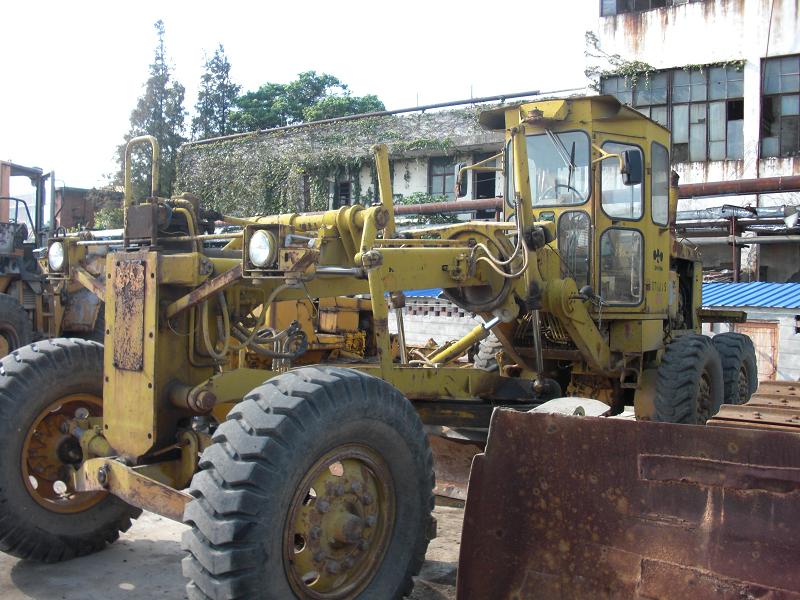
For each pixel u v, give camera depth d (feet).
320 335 26.55
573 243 20.20
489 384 17.02
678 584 8.47
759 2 64.03
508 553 9.53
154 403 12.21
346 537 10.84
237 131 114.93
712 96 66.08
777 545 8.05
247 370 12.84
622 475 9.00
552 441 9.43
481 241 17.26
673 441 8.72
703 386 21.84
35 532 13.87
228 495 9.70
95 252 14.28
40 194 35.45
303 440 10.20
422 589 13.55
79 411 15.08
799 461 7.99
